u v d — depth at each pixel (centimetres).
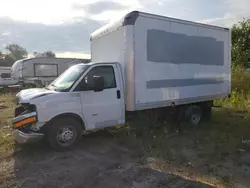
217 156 497
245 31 1692
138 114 650
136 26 586
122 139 610
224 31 798
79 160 492
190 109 737
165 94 655
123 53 602
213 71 778
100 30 721
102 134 666
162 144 574
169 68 657
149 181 399
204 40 739
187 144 580
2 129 747
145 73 609
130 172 434
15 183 399
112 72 593
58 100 523
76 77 559
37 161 488
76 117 549
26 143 559
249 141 583
